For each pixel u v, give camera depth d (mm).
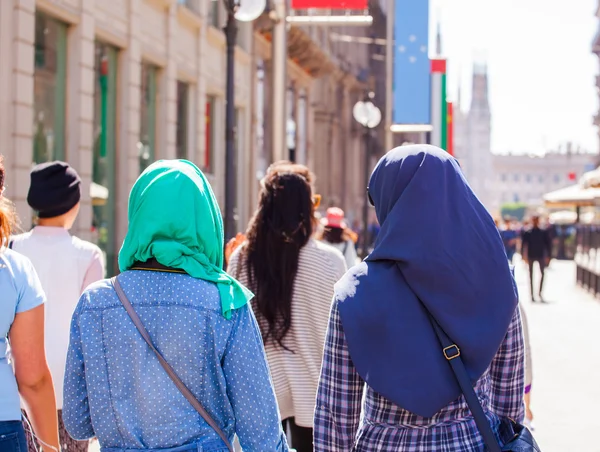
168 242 2432
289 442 3914
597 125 35969
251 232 3895
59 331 3875
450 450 2264
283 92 9906
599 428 6844
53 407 2785
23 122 10195
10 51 9992
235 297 2445
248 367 2391
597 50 33469
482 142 135250
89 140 12250
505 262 2369
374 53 48406
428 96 12555
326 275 3814
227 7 7859
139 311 2396
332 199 37469
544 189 145000
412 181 2344
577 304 18281
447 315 2264
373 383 2260
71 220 4113
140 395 2355
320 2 10055
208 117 19297
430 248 2285
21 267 2682
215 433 2371
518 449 2232
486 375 2373
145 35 14688
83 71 12008
